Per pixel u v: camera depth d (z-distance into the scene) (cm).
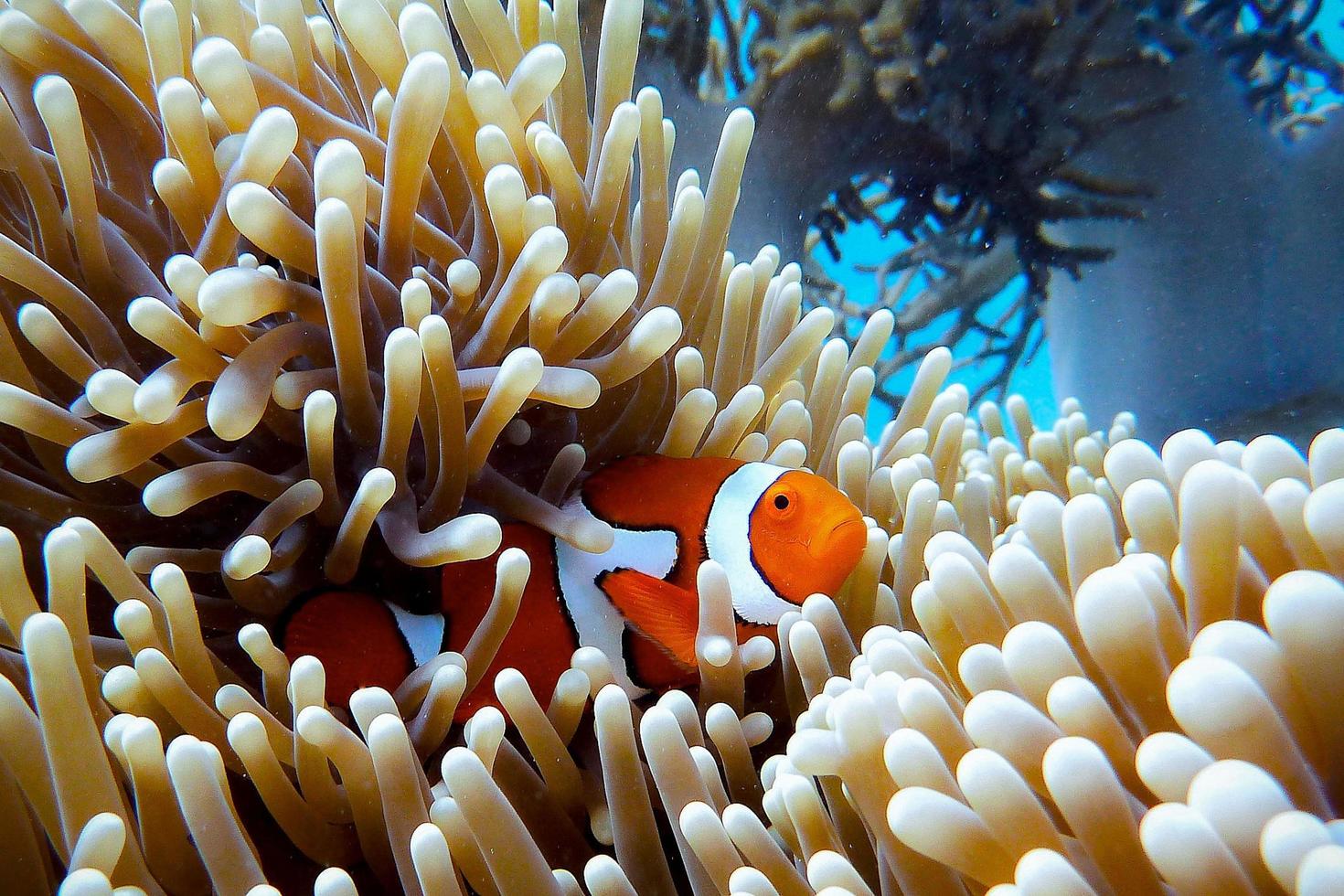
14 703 10
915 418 20
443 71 12
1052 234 38
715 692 14
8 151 13
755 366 19
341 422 14
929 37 34
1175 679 8
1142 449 11
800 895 11
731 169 16
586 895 13
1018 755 9
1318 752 8
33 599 11
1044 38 34
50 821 10
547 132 14
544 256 13
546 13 17
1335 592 8
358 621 14
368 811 12
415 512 14
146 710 12
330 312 13
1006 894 8
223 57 12
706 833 11
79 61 14
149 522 14
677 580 14
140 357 15
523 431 15
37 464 15
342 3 13
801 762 10
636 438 17
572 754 14
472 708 14
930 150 37
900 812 9
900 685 10
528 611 14
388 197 13
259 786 11
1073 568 10
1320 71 36
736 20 35
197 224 14
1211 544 9
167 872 11
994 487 20
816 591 14
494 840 11
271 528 13
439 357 13
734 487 14
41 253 15
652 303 16
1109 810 8
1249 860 7
